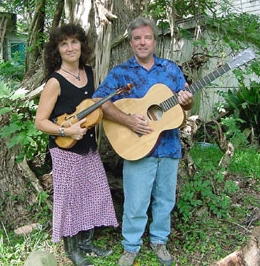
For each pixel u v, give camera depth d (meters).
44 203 3.23
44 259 2.46
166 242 2.81
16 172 3.27
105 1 2.97
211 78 2.39
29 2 4.45
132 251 2.63
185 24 4.86
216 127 3.98
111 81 2.48
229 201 3.27
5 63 4.21
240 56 2.36
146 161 2.48
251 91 5.82
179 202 3.11
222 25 3.89
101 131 3.08
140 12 3.16
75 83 2.46
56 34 2.39
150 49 2.38
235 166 4.53
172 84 2.49
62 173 2.49
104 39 2.97
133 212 2.54
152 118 2.47
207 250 2.84
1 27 6.14
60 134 2.38
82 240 2.81
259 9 7.18
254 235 2.23
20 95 3.04
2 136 2.94
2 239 2.89
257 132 5.88
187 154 3.42
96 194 2.62
